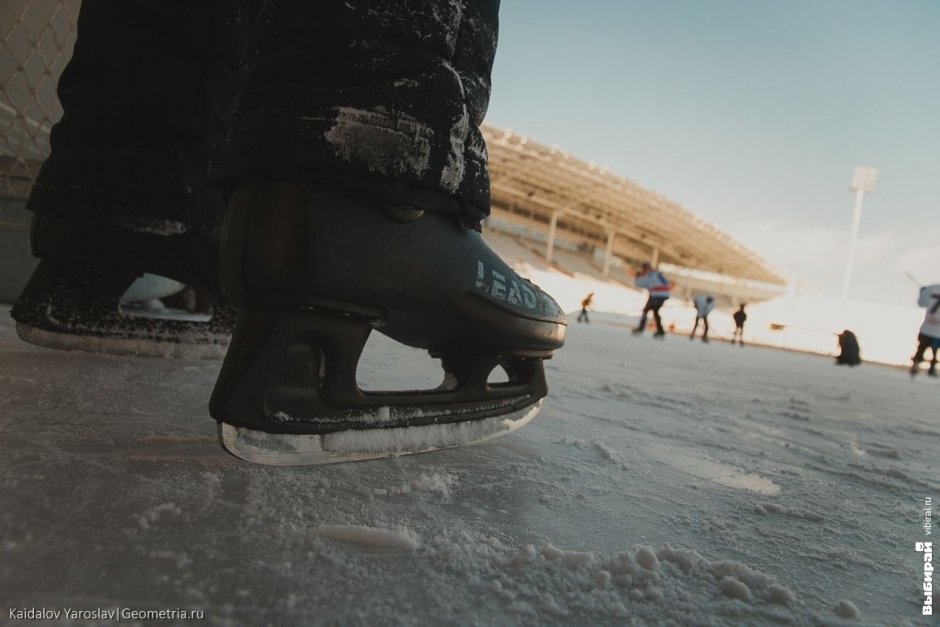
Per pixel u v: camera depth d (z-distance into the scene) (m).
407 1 0.55
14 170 1.94
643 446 1.02
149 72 0.96
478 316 0.71
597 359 3.36
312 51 0.53
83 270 1.03
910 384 5.37
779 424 1.53
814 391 2.95
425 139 0.56
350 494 0.58
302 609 0.36
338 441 0.61
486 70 0.65
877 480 0.95
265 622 0.34
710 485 0.81
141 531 0.44
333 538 0.47
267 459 0.56
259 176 0.54
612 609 0.41
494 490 0.66
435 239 0.62
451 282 0.65
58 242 0.98
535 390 0.93
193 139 0.99
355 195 0.55
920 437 1.60
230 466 0.61
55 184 0.95
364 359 1.79
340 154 0.52
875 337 20.53
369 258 0.56
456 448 0.84
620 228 32.25
